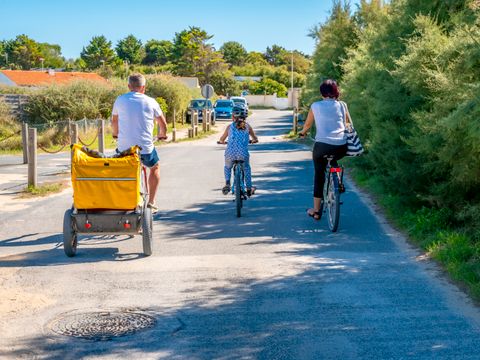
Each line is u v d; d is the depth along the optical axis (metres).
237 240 8.41
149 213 7.56
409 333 4.96
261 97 98.12
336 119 8.77
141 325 5.21
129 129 8.45
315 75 27.14
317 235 8.63
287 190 12.91
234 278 6.57
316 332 5.01
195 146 26.53
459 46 7.45
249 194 10.59
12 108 35.41
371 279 6.46
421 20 10.34
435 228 8.24
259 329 5.09
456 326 5.10
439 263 6.98
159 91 47.66
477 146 7.08
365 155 13.02
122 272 6.86
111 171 7.36
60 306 5.71
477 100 6.36
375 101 11.06
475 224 7.94
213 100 74.38
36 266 7.16
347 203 11.03
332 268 6.90
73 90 37.00
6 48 151.25
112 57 141.25
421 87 9.51
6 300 5.89
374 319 5.29
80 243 8.34
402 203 9.70
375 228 8.98
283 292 6.07
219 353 4.61
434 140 8.01
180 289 6.21
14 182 14.77
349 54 17.72
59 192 13.07
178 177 15.22
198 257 7.51
